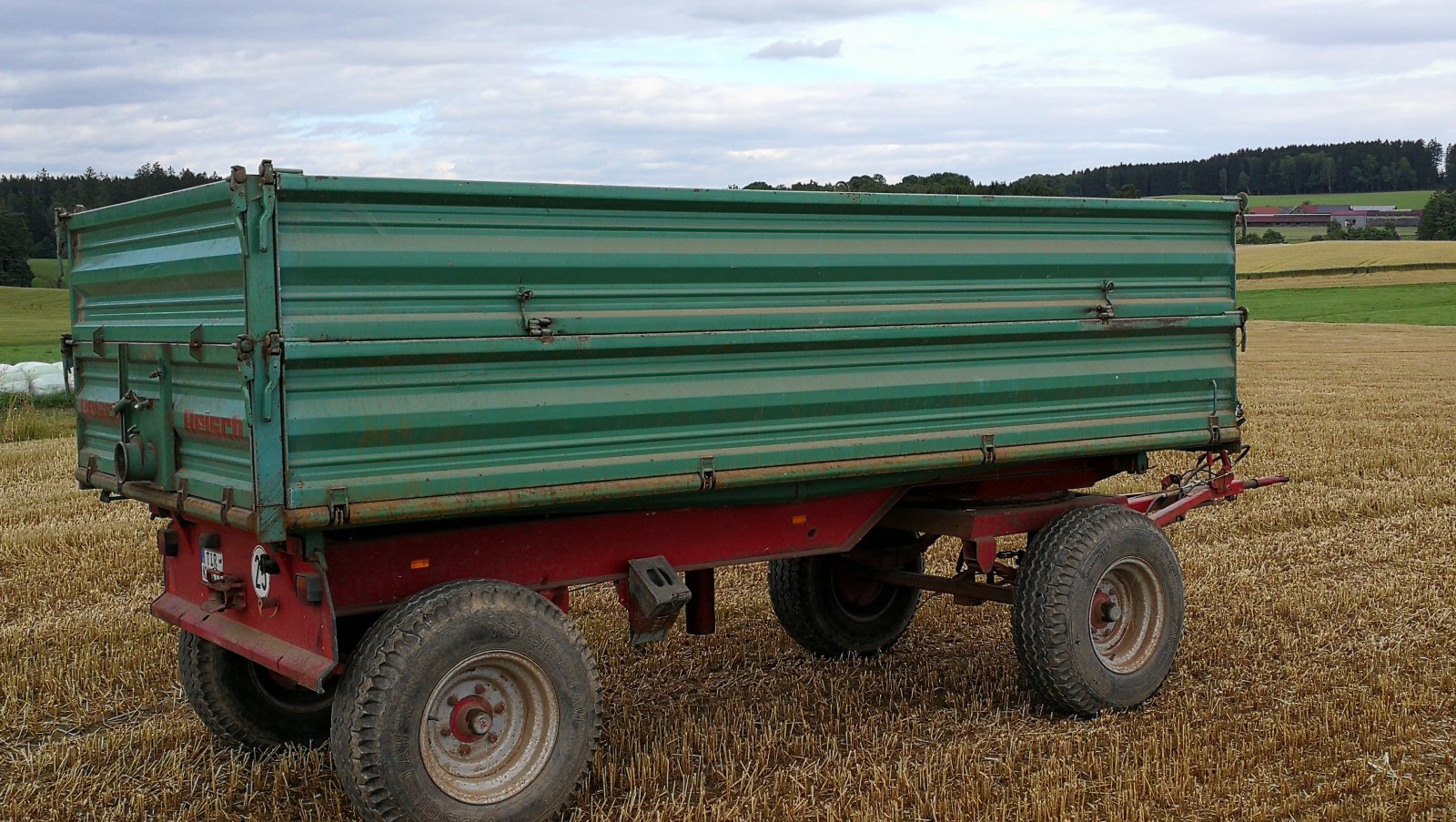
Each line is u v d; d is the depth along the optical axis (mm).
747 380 5574
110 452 5703
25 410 21156
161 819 5336
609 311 5191
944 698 6930
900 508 7133
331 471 4559
